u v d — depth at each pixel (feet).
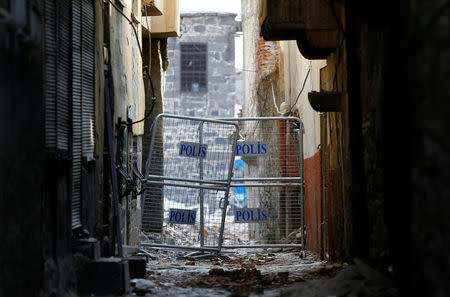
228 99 157.28
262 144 54.95
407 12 17.92
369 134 30.22
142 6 54.60
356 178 32.30
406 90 18.08
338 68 36.96
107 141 34.94
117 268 27.30
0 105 17.80
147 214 57.62
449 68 14.46
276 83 71.92
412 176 17.39
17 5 18.40
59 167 25.43
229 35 156.97
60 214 25.31
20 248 19.86
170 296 27.94
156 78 65.72
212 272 36.83
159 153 62.64
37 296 21.70
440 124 14.98
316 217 50.62
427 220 16.06
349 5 33.17
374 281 26.07
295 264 45.96
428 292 16.01
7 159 18.57
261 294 28.76
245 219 55.26
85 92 29.71
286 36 39.99
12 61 18.93
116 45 38.58
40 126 22.85
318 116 49.11
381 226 28.09
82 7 29.30
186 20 157.58
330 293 26.43
